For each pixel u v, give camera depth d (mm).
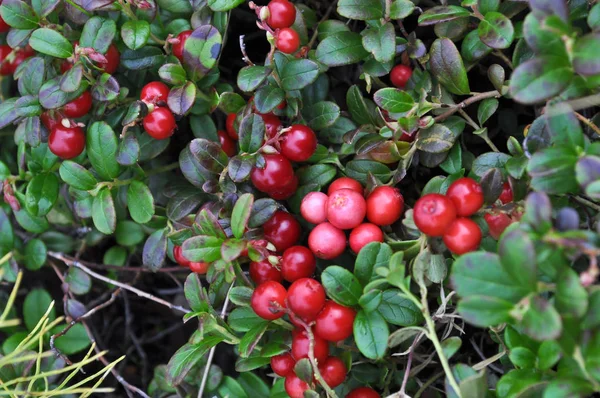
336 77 356
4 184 343
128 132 328
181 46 334
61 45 329
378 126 331
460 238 293
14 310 374
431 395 329
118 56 339
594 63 276
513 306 275
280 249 322
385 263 305
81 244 365
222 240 311
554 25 278
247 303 314
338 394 326
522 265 272
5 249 352
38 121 335
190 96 324
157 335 389
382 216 309
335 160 328
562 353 280
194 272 320
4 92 377
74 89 322
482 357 333
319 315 302
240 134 314
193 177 332
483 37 312
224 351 374
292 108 327
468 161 332
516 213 298
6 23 344
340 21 341
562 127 284
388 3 320
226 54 368
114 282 350
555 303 275
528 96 280
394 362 327
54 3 332
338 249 312
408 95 321
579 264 303
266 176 315
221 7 324
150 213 331
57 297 386
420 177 341
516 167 302
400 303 310
